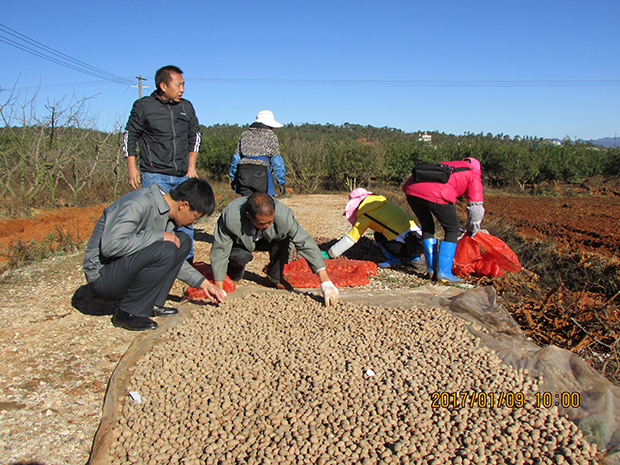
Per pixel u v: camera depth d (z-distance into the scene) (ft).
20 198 29.63
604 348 10.49
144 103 13.44
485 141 83.41
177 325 10.82
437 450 6.59
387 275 15.90
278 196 53.01
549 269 16.94
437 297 12.37
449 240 14.73
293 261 16.89
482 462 6.37
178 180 14.40
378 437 6.86
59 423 7.41
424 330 10.59
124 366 8.86
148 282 10.32
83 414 7.68
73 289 13.67
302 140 71.92
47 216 27.63
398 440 6.81
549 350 8.99
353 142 72.64
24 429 7.20
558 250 18.63
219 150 73.26
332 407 7.64
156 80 13.51
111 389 8.11
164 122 13.60
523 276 15.72
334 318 11.25
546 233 29.01
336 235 23.68
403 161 73.41
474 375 8.48
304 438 6.82
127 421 7.29
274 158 18.20
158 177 13.94
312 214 33.73
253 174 17.34
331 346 9.88
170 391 8.09
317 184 69.31
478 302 11.70
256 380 8.42
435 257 14.98
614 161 83.71
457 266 15.28
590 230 30.50
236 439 6.89
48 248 18.42
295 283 14.01
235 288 13.37
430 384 8.28
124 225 9.71
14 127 31.58
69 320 11.33
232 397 7.89
